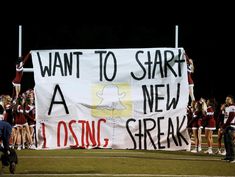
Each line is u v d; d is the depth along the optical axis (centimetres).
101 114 1555
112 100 1552
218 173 1136
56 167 1196
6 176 1049
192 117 1697
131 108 1546
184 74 1542
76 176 1061
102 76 1559
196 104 1648
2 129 1061
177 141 1539
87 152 1542
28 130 1658
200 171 1162
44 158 1369
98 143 1556
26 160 1323
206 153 1599
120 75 1555
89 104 1558
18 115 1636
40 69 1562
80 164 1252
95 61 1563
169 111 1539
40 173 1100
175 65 1545
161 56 1548
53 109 1560
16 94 1574
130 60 1556
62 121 1561
